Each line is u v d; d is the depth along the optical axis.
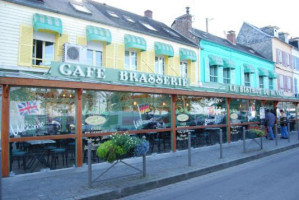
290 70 27.80
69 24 11.28
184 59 15.60
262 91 16.66
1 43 9.56
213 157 9.68
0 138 6.81
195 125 12.03
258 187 6.04
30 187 6.07
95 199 5.45
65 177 7.02
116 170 7.81
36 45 10.64
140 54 13.67
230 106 14.38
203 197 5.49
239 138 14.61
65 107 7.89
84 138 8.28
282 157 10.20
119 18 15.02
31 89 7.33
